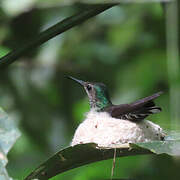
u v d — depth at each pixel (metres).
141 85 13.19
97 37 13.66
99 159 5.04
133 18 13.86
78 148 4.62
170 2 5.90
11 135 3.83
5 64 4.45
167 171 8.75
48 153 11.45
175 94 5.78
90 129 7.38
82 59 13.11
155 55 13.43
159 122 11.52
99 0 4.48
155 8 13.45
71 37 13.09
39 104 11.78
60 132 11.79
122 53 13.74
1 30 11.09
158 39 13.73
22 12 10.22
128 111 7.39
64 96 12.40
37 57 12.16
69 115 12.21
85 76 13.13
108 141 7.07
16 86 11.61
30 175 4.70
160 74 13.11
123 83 13.38
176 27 5.90
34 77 11.98
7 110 11.35
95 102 9.09
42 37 4.45
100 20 13.71
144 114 7.27
